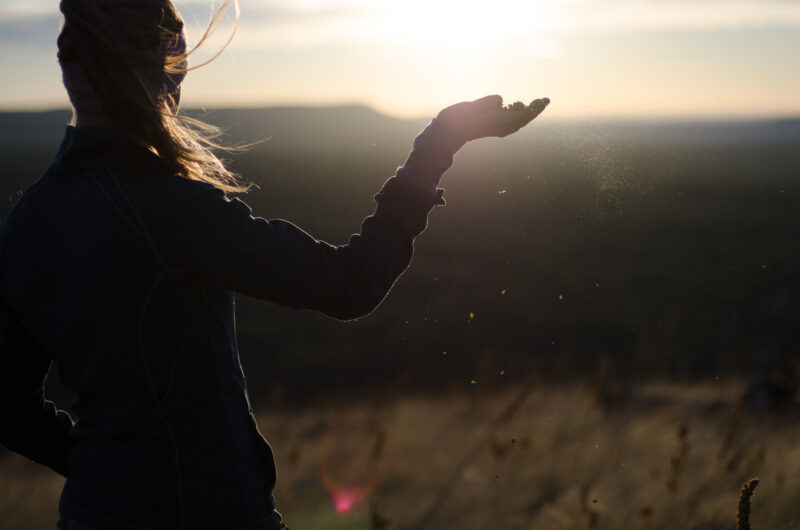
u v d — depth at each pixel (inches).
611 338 952.9
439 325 1021.2
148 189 44.0
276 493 202.5
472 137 50.9
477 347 950.4
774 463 158.4
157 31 44.4
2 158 3186.5
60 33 45.3
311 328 1219.9
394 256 47.6
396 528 156.9
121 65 43.4
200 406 45.7
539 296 1095.6
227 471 46.3
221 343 46.9
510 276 1145.4
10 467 296.8
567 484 161.8
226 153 51.0
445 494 162.6
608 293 1103.0
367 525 160.9
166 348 44.6
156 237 43.4
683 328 842.2
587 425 219.8
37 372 53.0
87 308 44.1
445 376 829.8
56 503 219.0
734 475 145.5
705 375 327.6
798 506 128.7
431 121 50.9
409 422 317.4
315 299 45.2
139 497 45.0
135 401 44.8
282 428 319.3
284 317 1302.9
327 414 370.0
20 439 54.5
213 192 45.2
